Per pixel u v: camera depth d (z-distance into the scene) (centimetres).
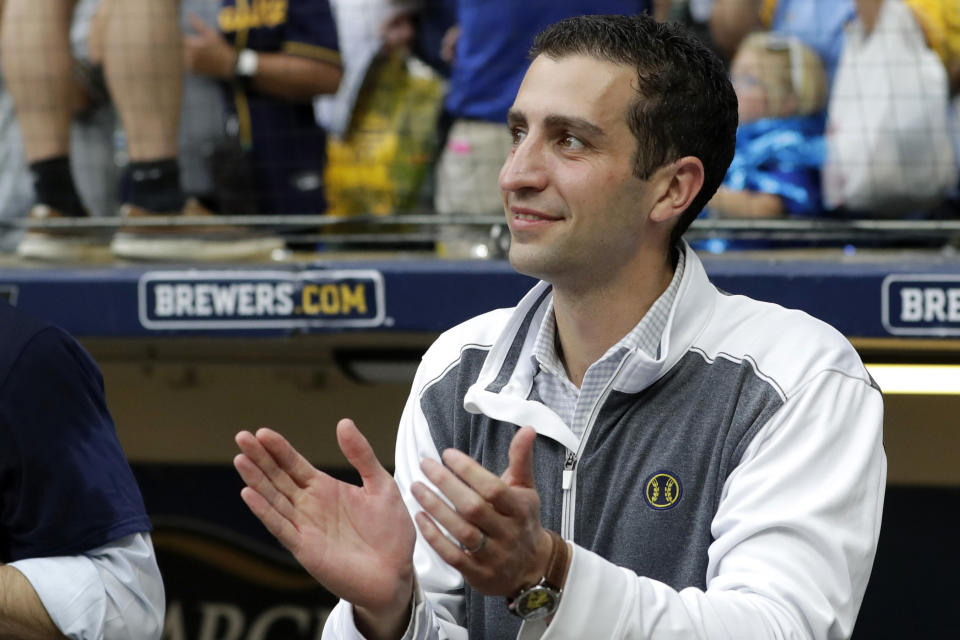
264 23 1328
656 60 539
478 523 453
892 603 1202
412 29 1401
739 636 470
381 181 1373
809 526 500
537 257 541
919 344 1152
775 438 524
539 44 560
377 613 513
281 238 1326
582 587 468
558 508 550
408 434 604
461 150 1301
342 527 509
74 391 675
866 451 527
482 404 562
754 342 554
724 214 1262
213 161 1353
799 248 1295
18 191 1428
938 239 1255
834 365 542
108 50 1313
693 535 529
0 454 654
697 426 540
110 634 661
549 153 538
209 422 1336
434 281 1157
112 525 667
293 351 1300
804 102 1252
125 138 1336
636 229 546
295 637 1298
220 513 1327
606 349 571
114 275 1217
